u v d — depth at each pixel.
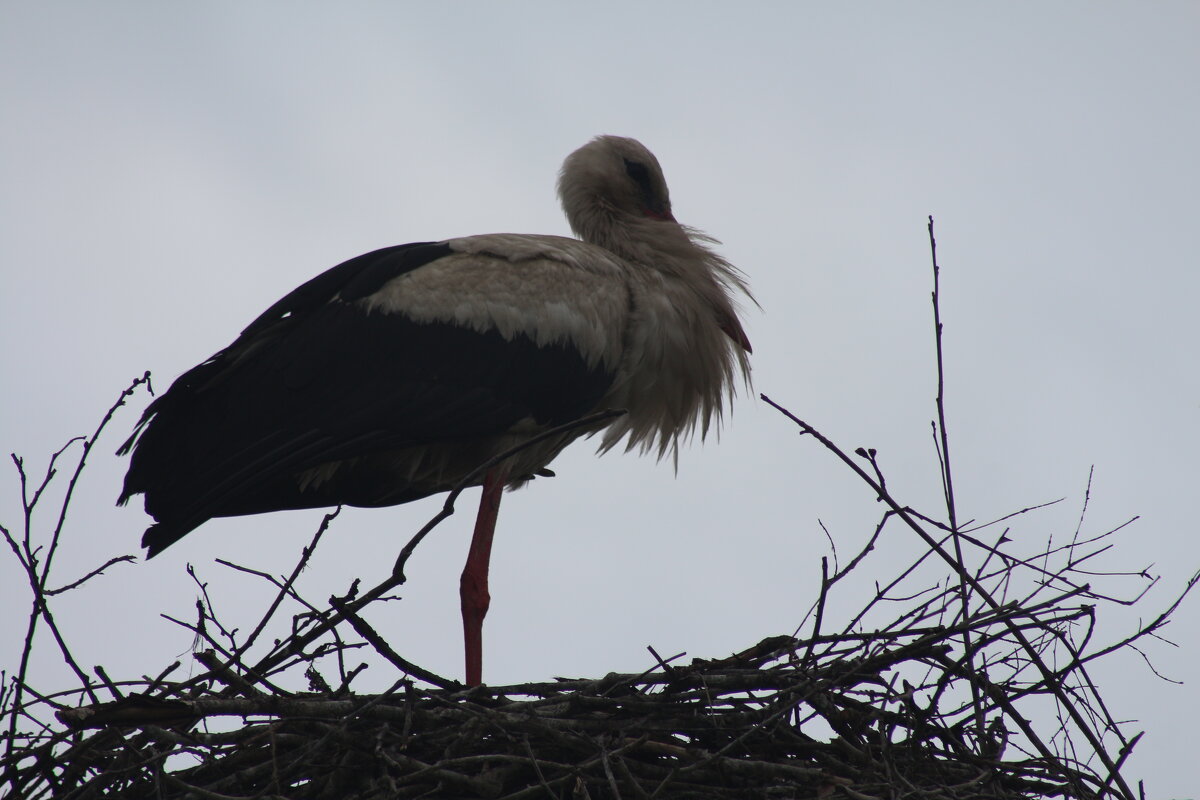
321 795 9.89
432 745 9.95
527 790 9.57
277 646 9.91
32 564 9.84
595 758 9.70
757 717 10.12
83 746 9.47
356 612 9.78
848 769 9.95
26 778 9.59
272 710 9.62
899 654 9.97
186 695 9.73
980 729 10.30
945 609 10.16
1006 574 10.62
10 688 9.76
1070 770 9.92
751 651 10.36
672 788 9.93
